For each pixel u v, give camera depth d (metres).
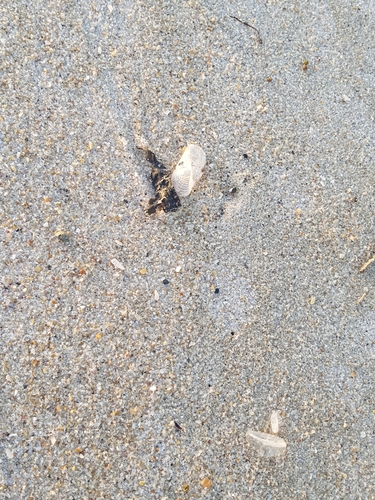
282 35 0.35
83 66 0.32
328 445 0.33
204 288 0.33
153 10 0.34
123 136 0.33
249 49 0.34
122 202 0.33
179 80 0.34
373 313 0.35
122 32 0.33
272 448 0.32
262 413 0.33
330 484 0.33
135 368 0.32
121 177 0.33
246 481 0.32
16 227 0.31
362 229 0.35
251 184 0.34
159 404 0.32
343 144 0.35
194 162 0.32
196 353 0.32
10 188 0.31
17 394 0.30
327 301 0.34
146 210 0.33
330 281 0.34
